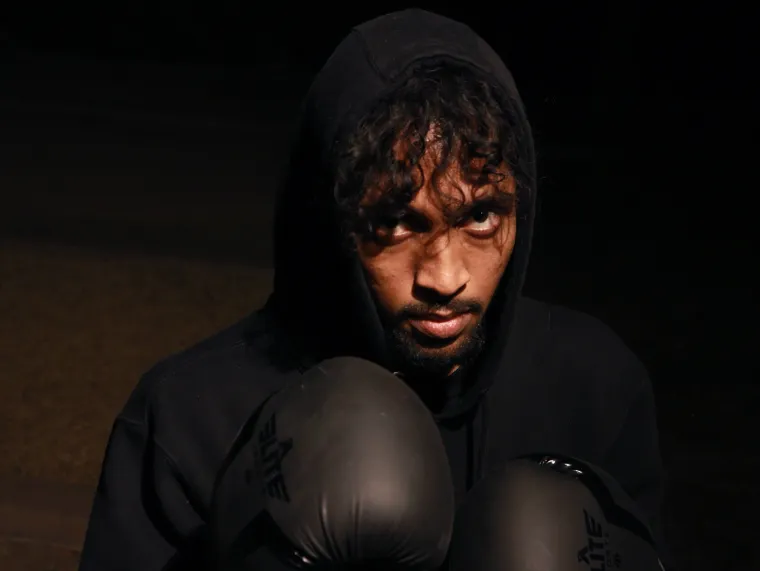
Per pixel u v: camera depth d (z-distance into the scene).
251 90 12.41
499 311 1.61
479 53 1.50
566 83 11.61
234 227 7.62
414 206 1.35
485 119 1.37
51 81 11.88
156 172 8.99
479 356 1.63
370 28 1.53
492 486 1.44
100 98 11.38
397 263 1.39
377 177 1.35
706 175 9.70
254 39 13.84
